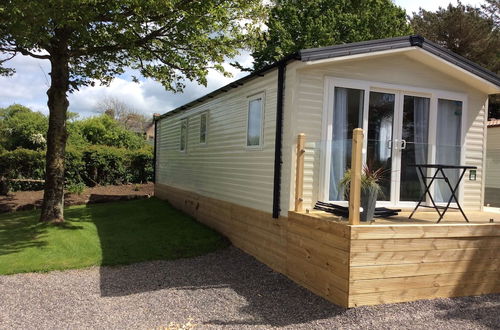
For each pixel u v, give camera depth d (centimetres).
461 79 667
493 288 505
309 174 561
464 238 490
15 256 670
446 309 445
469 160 690
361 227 432
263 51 1781
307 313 438
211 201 904
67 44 900
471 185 692
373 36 1830
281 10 1839
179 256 696
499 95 2183
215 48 973
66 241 765
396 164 582
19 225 913
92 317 431
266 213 632
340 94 592
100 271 616
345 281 434
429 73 648
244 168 723
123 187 1667
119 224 952
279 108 586
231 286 542
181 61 966
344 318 417
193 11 841
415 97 645
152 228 902
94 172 1662
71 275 594
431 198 527
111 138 2386
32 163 1483
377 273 441
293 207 562
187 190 1103
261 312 446
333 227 457
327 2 1841
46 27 781
